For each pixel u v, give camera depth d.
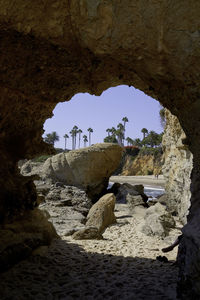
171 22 2.90
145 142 69.06
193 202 3.69
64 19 3.46
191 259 2.96
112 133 85.12
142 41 3.11
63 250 5.90
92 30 3.21
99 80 5.36
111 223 9.41
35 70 4.84
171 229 8.12
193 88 3.19
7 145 6.26
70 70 4.91
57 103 6.75
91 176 16.12
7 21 3.47
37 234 5.83
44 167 17.09
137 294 3.72
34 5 3.34
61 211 11.34
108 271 4.70
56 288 3.95
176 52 3.00
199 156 3.53
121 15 3.06
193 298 2.89
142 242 7.09
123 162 64.69
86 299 3.65
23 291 3.78
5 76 4.93
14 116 6.04
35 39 3.82
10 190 5.83
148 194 23.14
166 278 4.34
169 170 12.66
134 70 3.74
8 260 4.49
